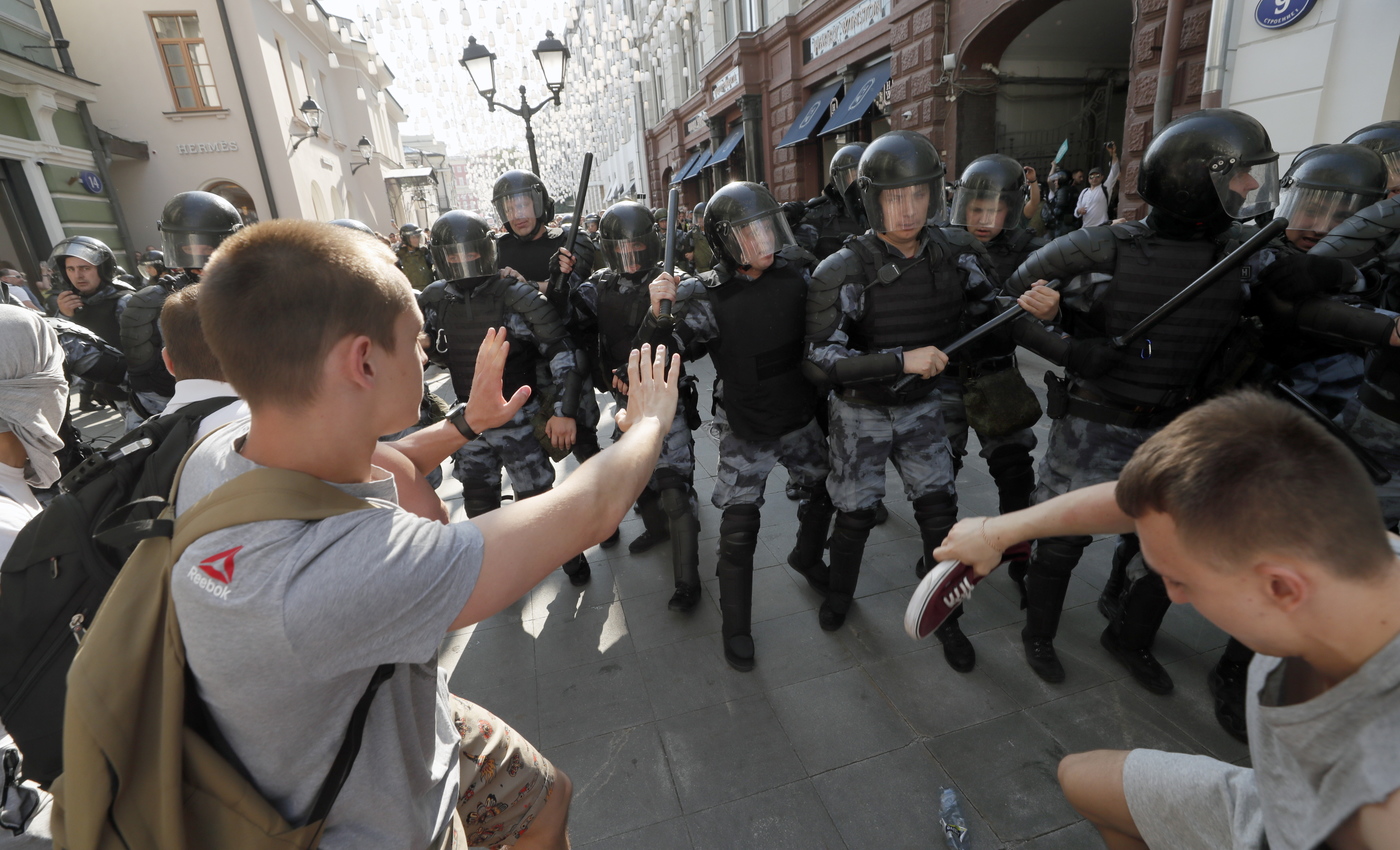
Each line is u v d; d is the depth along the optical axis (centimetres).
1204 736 194
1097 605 258
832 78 1195
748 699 223
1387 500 186
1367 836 67
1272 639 71
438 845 92
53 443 132
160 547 69
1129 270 200
